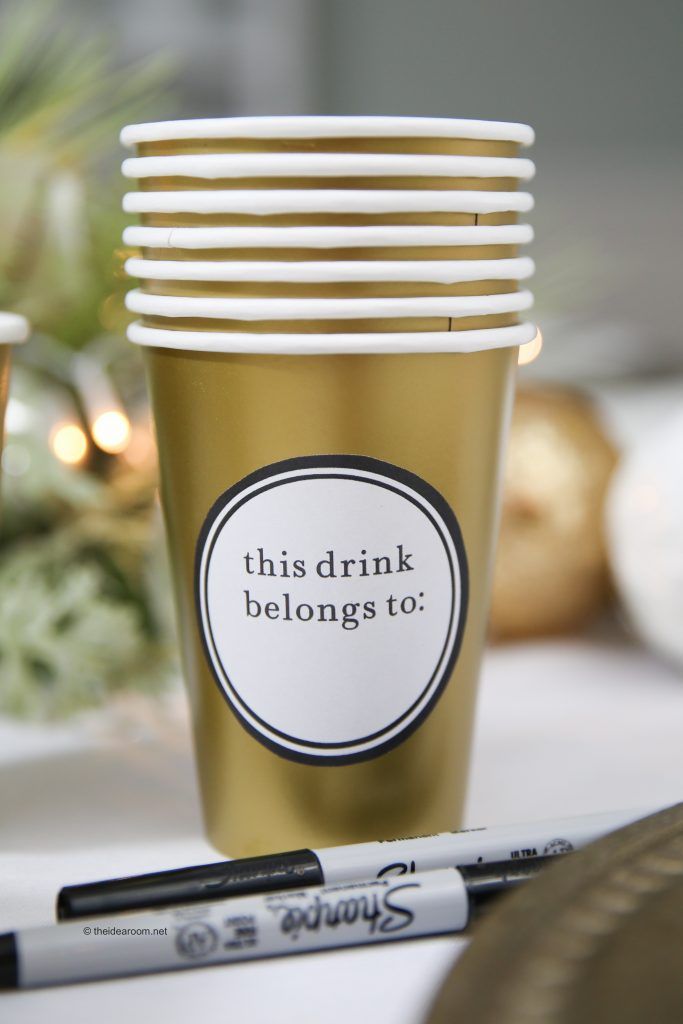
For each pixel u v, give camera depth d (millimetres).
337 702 375
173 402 375
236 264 353
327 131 348
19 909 366
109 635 461
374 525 367
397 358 359
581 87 1029
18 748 458
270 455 364
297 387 359
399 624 374
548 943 307
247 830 388
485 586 390
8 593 462
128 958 337
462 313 358
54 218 497
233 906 344
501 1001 295
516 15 1037
